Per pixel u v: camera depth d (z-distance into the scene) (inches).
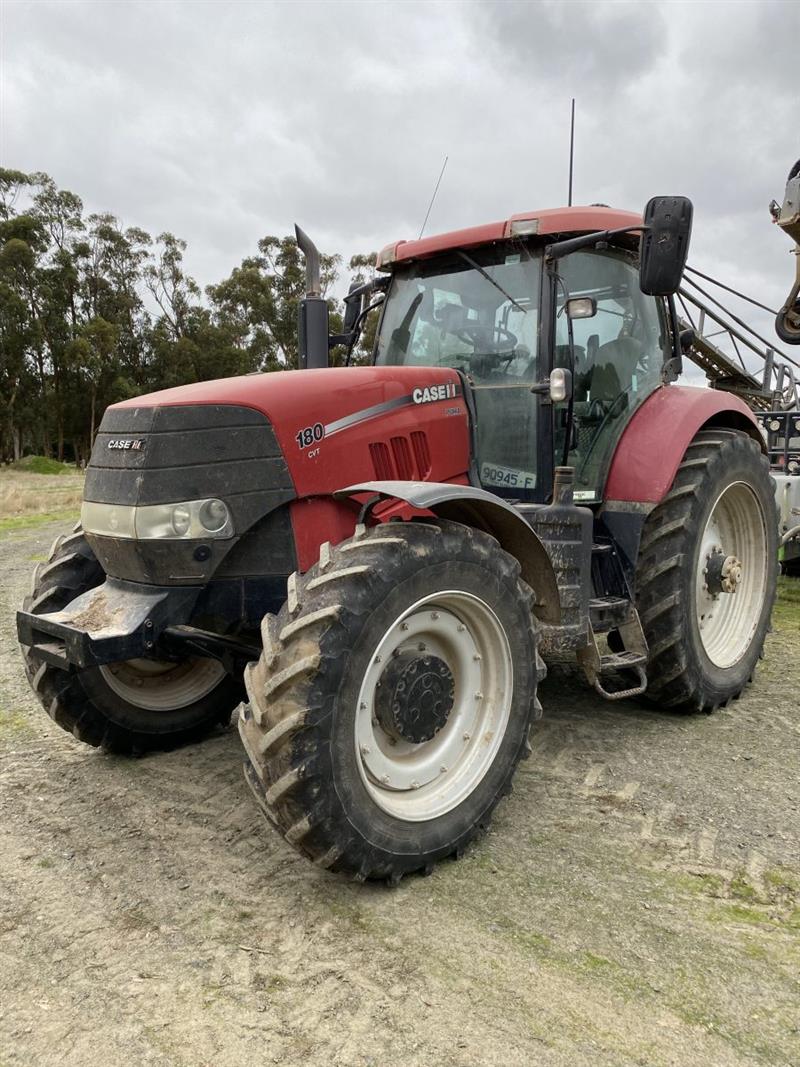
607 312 153.1
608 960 86.0
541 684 176.7
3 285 1435.8
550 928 91.5
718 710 161.2
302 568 113.6
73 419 1603.1
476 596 106.1
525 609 112.7
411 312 158.1
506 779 111.4
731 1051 73.7
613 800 122.2
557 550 130.4
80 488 804.0
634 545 148.1
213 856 108.2
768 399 279.6
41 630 111.9
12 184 1525.6
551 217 136.7
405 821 99.6
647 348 162.6
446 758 107.4
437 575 100.8
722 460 156.3
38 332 1467.8
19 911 96.1
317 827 90.7
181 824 117.3
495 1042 74.7
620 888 99.2
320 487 114.0
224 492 107.5
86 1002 80.9
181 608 109.3
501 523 116.6
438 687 105.0
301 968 85.4
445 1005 79.7
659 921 92.7
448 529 105.0
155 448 106.7
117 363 1572.3
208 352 1542.8
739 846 108.6
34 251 1529.3
